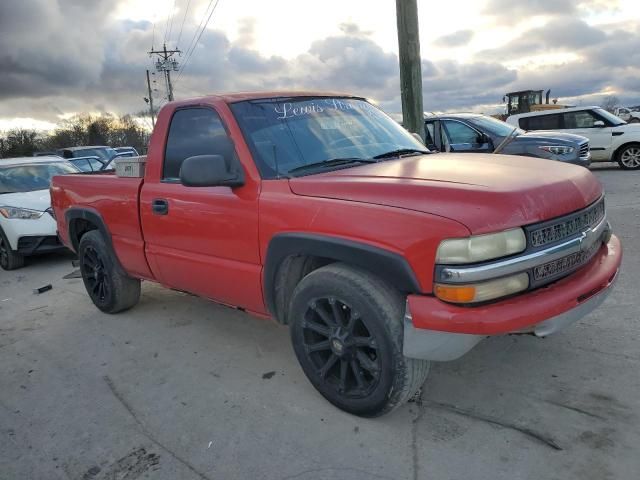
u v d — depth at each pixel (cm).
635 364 328
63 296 592
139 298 508
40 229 735
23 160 880
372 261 256
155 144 397
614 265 292
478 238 233
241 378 357
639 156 1285
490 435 272
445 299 239
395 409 287
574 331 380
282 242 296
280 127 344
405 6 715
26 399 354
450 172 286
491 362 346
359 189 274
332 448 273
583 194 279
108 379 373
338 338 285
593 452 253
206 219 347
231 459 272
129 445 291
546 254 249
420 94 744
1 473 276
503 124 936
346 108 392
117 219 438
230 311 491
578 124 1347
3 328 501
